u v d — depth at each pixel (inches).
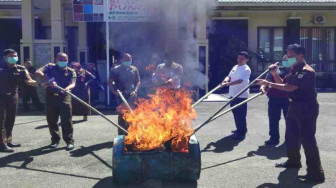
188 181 194.1
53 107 263.7
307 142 194.9
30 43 519.8
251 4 687.1
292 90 196.1
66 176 206.5
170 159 183.6
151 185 189.2
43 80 258.1
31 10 518.9
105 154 250.5
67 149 261.7
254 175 204.7
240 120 288.8
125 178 184.9
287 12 733.3
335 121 366.0
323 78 743.1
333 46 757.3
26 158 241.1
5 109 258.8
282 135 304.3
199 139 291.9
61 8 522.9
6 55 256.8
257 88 674.8
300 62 198.4
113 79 278.8
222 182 194.1
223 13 711.7
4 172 213.5
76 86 363.3
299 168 216.1
